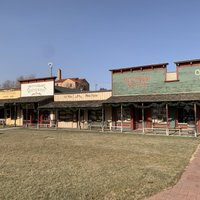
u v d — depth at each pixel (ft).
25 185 24.80
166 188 24.20
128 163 34.47
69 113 106.11
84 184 25.09
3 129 99.71
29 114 118.73
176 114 81.35
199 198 21.59
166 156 39.68
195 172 30.01
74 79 275.39
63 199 21.13
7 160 36.55
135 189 23.65
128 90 90.48
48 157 38.73
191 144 53.78
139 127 88.79
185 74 79.92
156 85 84.89
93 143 55.36
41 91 116.57
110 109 94.84
